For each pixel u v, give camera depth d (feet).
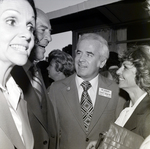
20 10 1.96
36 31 4.08
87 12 4.07
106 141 2.81
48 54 4.19
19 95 2.49
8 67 2.13
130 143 2.71
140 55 3.23
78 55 4.09
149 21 3.51
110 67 3.85
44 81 4.17
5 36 1.87
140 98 3.20
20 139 2.06
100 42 3.93
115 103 3.84
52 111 4.08
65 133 4.06
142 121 3.00
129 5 3.68
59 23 4.30
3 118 1.94
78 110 4.01
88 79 4.04
